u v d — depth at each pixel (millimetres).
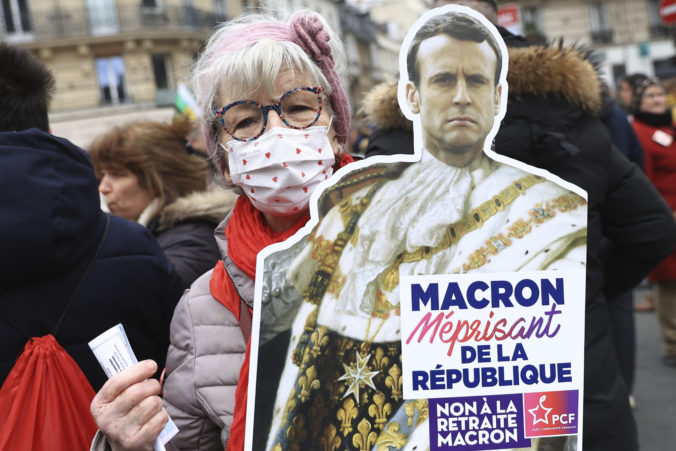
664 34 35000
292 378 1188
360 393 1203
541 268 1244
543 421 1239
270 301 1192
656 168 5105
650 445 3645
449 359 1222
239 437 1228
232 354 1317
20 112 1722
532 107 1911
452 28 1217
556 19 35750
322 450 1187
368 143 2131
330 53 1329
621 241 2129
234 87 1283
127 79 30609
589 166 1957
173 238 2270
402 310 1216
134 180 2516
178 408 1334
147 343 1772
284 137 1272
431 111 1220
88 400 1537
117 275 1677
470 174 1233
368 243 1217
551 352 1245
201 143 2654
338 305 1207
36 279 1564
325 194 1211
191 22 31625
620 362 3100
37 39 29703
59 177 1567
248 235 1339
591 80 1934
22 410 1482
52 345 1538
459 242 1229
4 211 1480
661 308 4953
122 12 30266
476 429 1224
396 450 1202
